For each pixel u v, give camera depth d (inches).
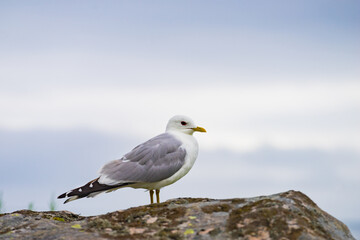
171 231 285.0
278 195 321.4
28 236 293.3
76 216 360.8
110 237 280.2
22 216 339.6
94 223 305.3
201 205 316.5
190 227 288.4
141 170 409.1
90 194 391.5
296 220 282.7
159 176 415.2
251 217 286.8
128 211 326.0
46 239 284.0
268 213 287.4
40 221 323.6
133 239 275.7
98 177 403.2
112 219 315.9
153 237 277.6
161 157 419.5
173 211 312.5
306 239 266.5
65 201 381.4
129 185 410.6
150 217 309.4
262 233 272.5
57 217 346.0
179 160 427.8
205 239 271.7
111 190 407.8
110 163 412.2
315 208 311.9
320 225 290.7
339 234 299.0
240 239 269.4
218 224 287.7
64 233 290.7
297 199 313.0
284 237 267.7
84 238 279.4
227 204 315.0
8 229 311.6
